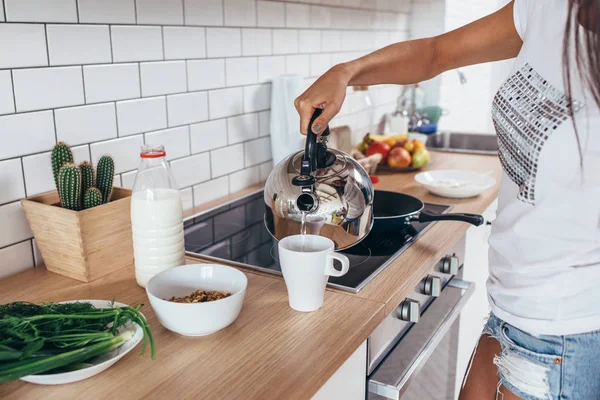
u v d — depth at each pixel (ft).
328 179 3.51
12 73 3.63
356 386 3.32
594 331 2.99
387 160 6.80
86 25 4.06
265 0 5.83
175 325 2.92
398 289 3.56
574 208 2.86
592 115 2.74
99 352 2.63
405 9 9.03
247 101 5.84
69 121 4.07
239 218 5.09
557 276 2.97
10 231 3.79
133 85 4.53
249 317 3.22
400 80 4.20
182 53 4.94
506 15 3.73
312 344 2.92
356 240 3.69
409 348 3.98
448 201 5.57
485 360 3.61
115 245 3.81
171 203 3.51
